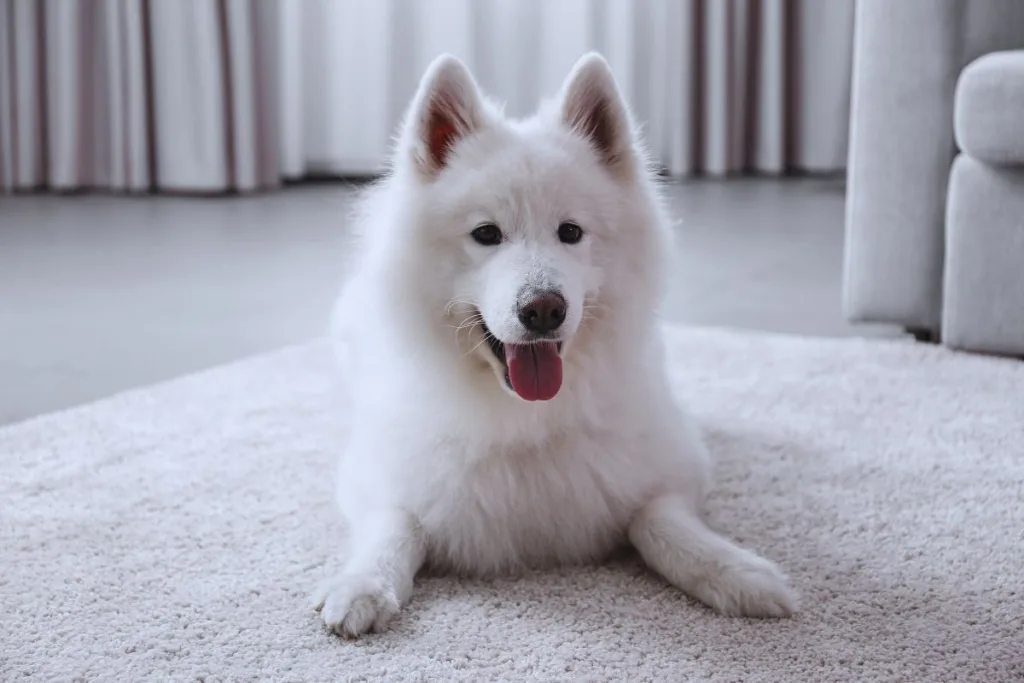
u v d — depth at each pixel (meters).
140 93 6.78
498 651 1.55
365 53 7.43
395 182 1.87
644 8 7.92
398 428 1.87
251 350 3.39
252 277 4.48
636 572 1.83
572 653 1.54
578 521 1.84
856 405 2.71
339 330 2.60
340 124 7.57
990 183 3.03
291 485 2.21
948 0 3.10
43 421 2.61
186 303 4.02
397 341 1.83
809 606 1.67
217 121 6.83
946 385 2.86
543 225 1.74
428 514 1.83
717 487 2.18
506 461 1.82
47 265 4.70
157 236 5.46
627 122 1.86
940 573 1.77
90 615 1.66
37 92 6.77
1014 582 1.74
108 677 1.47
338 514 2.07
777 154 8.08
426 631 1.62
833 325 3.68
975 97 2.93
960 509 2.04
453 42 7.43
